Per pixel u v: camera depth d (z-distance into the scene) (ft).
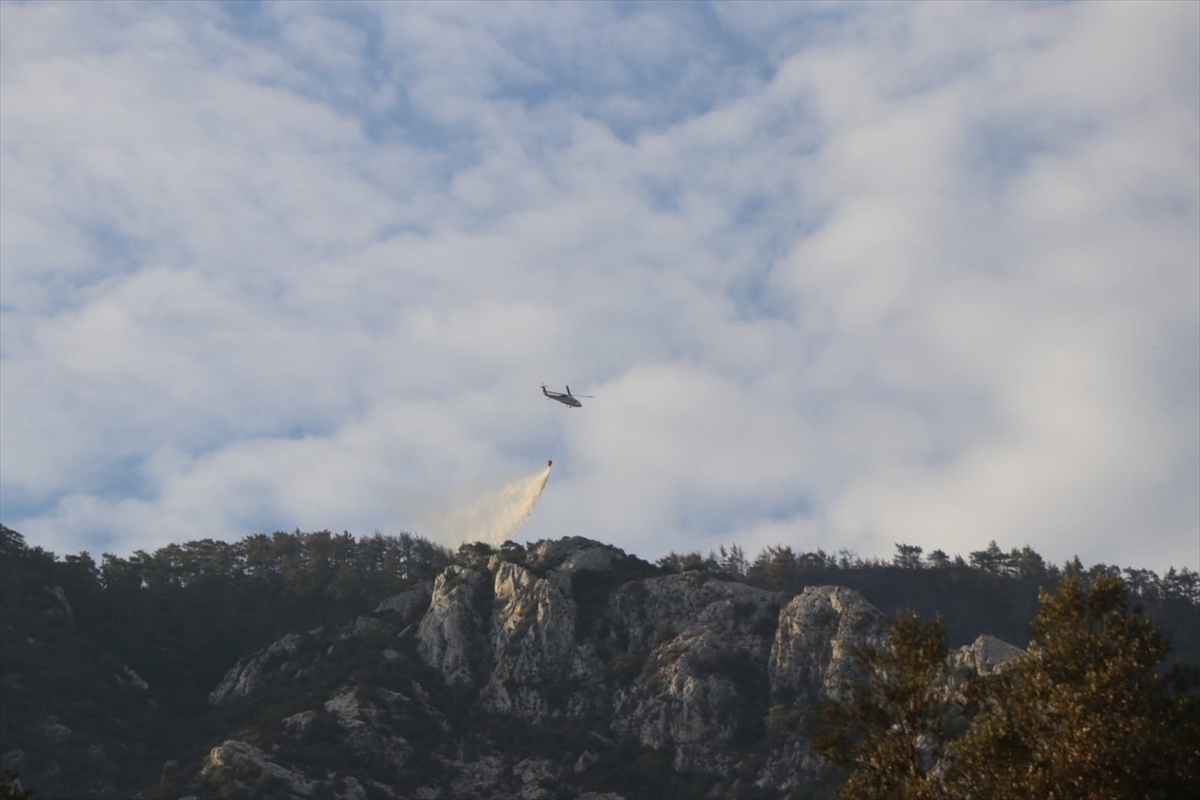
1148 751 140.46
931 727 152.35
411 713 498.28
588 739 483.51
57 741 457.27
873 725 154.40
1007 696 154.71
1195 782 137.18
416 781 460.96
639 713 488.44
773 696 491.31
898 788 146.00
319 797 431.43
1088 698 144.05
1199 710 141.90
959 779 146.72
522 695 508.53
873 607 510.99
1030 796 136.77
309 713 484.74
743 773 449.06
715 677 493.36
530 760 473.67
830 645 497.05
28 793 156.56
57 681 492.13
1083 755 136.98
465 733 497.05
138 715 504.84
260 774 432.25
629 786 455.22
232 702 530.68
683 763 463.83
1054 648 152.15
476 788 463.83
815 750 155.53
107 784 441.27
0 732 449.48
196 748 474.08
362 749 469.98
